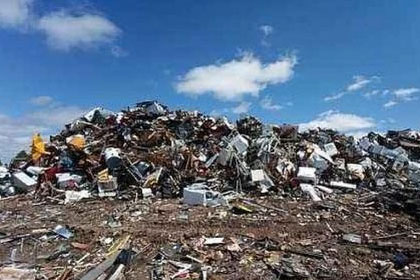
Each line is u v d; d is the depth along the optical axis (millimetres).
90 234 19188
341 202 25922
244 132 36688
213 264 15781
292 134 37469
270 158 30953
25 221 22234
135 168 29062
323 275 14883
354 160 35656
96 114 40125
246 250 17172
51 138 38344
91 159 30984
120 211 23516
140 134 33938
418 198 25891
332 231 20047
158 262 15883
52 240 18797
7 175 32219
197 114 38906
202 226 20312
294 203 25391
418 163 38188
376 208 24766
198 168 29281
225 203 24766
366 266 15898
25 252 17484
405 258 16688
